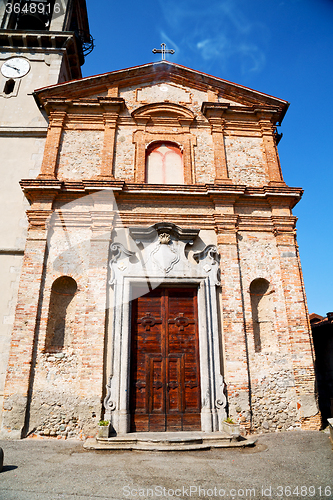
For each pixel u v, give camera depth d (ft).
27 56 46.88
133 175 36.99
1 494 15.92
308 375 30.71
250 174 38.14
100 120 39.63
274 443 25.80
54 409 28.76
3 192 37.70
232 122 40.37
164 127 39.60
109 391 28.60
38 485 17.31
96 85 41.39
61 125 38.86
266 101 42.06
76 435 28.04
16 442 26.40
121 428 27.58
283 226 35.24
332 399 40.81
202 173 37.68
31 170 38.93
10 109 42.52
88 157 37.73
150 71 42.29
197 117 40.55
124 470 19.99
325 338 46.37
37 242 33.19
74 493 16.47
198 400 29.89
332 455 22.47
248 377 30.12
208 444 25.04
